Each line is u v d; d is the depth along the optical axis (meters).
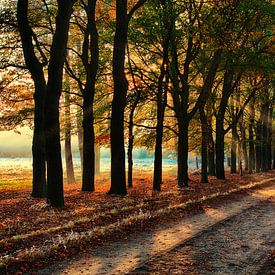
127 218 13.15
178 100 24.80
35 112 18.94
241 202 18.50
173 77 24.31
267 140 45.88
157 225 12.79
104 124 28.72
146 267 8.43
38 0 21.91
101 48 24.67
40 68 18.36
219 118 31.81
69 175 34.72
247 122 42.19
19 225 11.92
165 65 22.08
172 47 23.12
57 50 14.72
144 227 12.38
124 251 9.70
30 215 13.63
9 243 9.74
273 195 21.16
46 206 15.17
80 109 28.00
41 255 8.92
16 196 21.39
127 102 24.50
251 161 41.38
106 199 17.47
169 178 37.62
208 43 20.94
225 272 8.12
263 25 26.17
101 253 9.52
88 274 8.03
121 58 18.61
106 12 23.55
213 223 13.24
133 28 21.73
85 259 9.05
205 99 26.88
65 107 28.00
